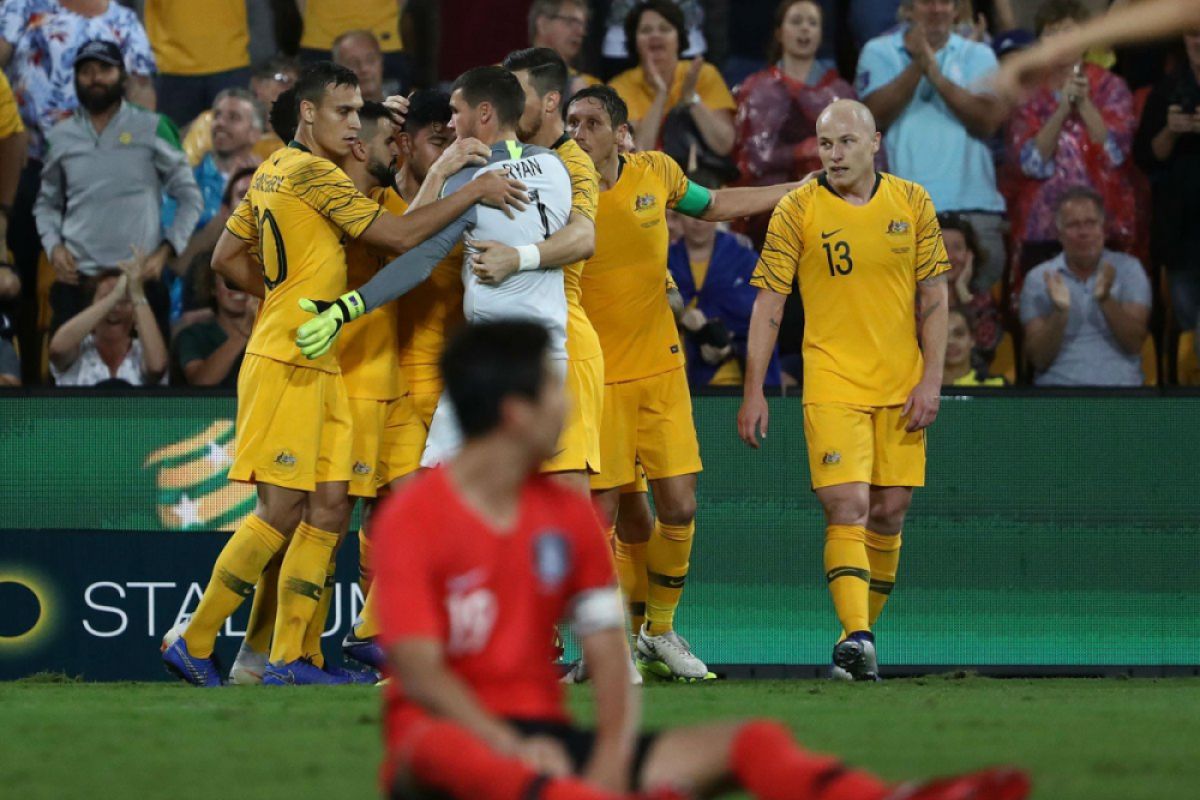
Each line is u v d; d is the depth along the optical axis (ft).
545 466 68.74
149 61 96.32
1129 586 90.79
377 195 76.95
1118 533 90.84
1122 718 55.57
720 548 90.27
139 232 95.09
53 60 95.04
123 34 96.02
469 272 68.95
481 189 67.56
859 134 74.90
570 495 30.01
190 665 72.49
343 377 72.95
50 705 61.16
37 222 95.04
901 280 75.61
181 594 89.20
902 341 76.02
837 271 75.15
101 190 94.73
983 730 51.42
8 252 94.68
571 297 71.41
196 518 89.61
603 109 74.69
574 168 71.26
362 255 74.74
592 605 29.50
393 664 28.04
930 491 90.68
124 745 46.96
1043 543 90.84
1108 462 90.94
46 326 94.58
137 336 94.63
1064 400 90.99
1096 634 90.63
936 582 90.48
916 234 75.92
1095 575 90.79
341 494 72.13
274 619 76.02
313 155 70.54
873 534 78.48
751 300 93.09
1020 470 90.84
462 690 27.89
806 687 72.74
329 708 58.59
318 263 70.08
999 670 90.22
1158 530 90.94
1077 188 96.53
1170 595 90.79
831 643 90.17
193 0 96.32
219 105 96.53
